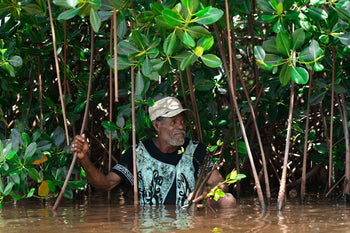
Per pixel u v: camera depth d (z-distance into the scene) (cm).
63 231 193
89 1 228
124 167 322
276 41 245
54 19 327
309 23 261
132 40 247
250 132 430
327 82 321
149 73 246
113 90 410
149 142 323
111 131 345
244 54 466
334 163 381
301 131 402
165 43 239
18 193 386
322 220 221
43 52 354
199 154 316
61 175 332
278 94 349
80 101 397
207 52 362
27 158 280
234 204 290
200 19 223
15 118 464
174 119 312
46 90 409
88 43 454
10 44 315
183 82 372
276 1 251
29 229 201
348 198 331
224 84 409
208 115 409
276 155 481
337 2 261
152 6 235
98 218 236
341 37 260
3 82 359
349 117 354
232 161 460
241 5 286
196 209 273
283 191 279
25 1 268
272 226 200
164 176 313
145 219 228
